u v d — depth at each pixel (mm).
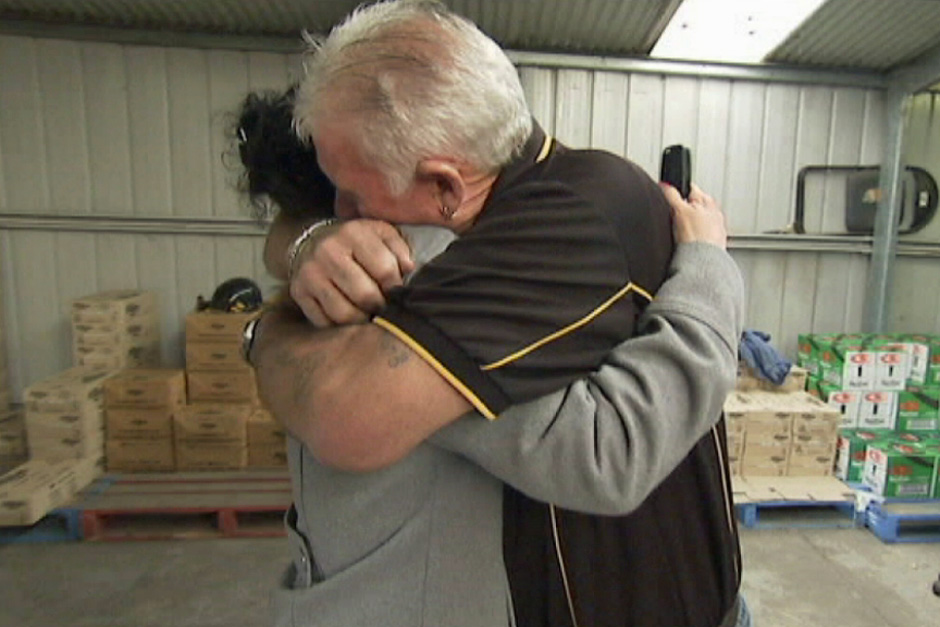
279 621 646
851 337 3580
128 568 2445
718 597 675
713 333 518
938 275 3898
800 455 3037
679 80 3711
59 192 3615
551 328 480
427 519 549
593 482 479
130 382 3018
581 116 3707
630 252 544
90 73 3523
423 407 453
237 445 3070
